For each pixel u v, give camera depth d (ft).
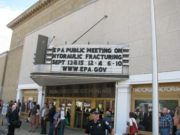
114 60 51.88
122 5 56.13
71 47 55.72
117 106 51.83
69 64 55.26
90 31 64.90
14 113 42.37
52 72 56.59
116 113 51.72
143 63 47.98
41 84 77.56
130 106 49.75
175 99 41.73
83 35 66.54
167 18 45.24
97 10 64.44
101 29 61.31
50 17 96.32
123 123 49.67
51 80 64.23
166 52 44.16
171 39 43.80
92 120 25.57
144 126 45.93
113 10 58.70
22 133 55.01
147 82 46.32
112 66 51.78
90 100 61.57
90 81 58.54
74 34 72.23
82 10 70.64
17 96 101.86
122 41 54.24
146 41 48.34
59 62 56.39
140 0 51.62
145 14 49.75
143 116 46.62
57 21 82.38
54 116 48.65
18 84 103.65
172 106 41.98
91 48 53.83
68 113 67.67
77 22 71.87
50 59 57.72
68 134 54.13
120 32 55.26
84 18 69.10
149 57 46.98
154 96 23.94
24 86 96.73
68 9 84.48
